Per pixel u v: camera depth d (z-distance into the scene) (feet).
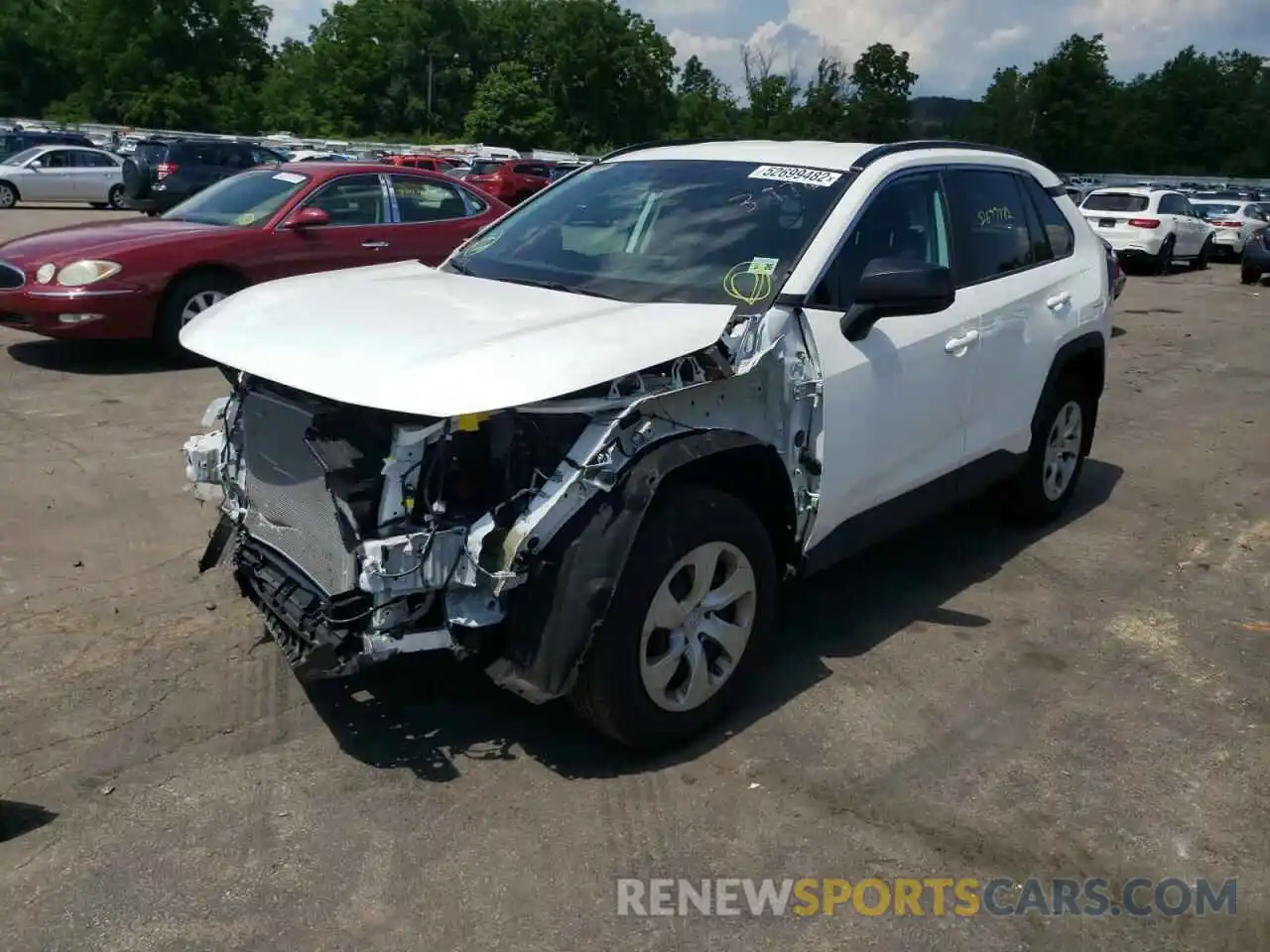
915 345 14.20
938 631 15.25
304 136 262.67
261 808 10.85
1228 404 30.50
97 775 11.32
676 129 301.84
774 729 12.53
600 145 288.10
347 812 10.82
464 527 10.51
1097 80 244.42
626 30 287.69
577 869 10.11
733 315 11.88
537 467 10.77
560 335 10.94
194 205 32.94
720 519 11.59
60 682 13.10
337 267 31.45
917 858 10.43
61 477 20.22
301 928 9.29
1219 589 17.08
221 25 265.34
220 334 12.12
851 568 17.42
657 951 9.18
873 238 14.03
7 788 11.07
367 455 10.50
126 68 253.24
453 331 11.14
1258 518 20.59
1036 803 11.32
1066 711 13.20
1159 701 13.52
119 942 9.09
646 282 13.30
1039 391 17.47
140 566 16.48
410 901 9.64
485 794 11.16
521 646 10.69
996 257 16.63
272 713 12.55
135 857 10.12
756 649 12.58
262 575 11.98
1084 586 17.03
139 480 20.16
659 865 10.20
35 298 27.66
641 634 11.05
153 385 27.37
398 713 12.60
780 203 14.01
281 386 11.51
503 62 281.74
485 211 35.06
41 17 262.88
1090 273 18.86
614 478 10.75
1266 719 13.17
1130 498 21.65
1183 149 279.28
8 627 14.43
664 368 11.16
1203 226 75.87
